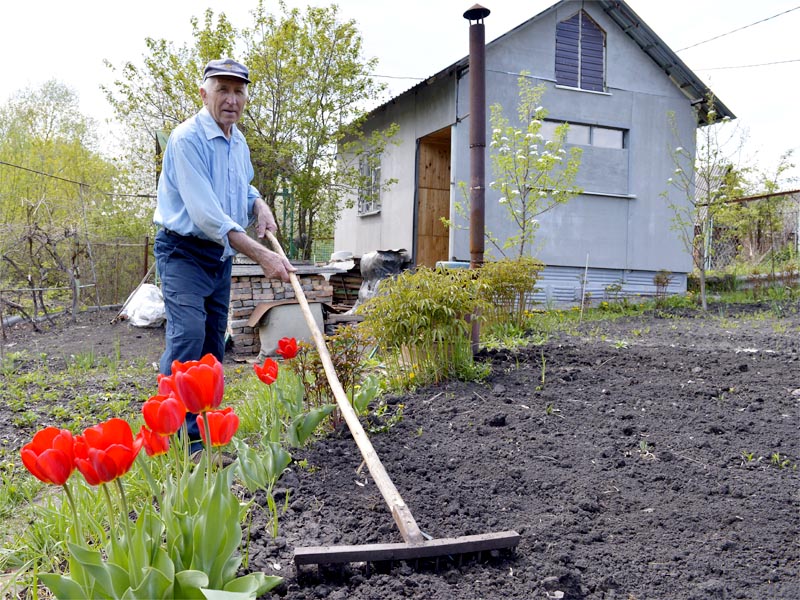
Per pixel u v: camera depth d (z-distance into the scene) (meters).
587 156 12.29
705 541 2.29
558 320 9.20
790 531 2.35
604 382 4.49
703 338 7.32
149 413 1.61
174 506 1.79
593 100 12.33
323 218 14.10
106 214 15.88
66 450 1.41
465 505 2.56
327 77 12.52
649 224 12.89
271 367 3.01
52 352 8.08
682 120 13.16
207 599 1.41
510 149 9.84
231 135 3.64
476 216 5.55
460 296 4.57
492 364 5.07
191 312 3.41
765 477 2.86
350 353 3.70
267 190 12.52
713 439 3.35
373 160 13.84
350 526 2.36
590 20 12.27
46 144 19.97
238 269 8.20
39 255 11.73
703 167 11.56
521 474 2.89
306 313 3.20
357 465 3.00
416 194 13.09
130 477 2.62
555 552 2.19
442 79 11.70
